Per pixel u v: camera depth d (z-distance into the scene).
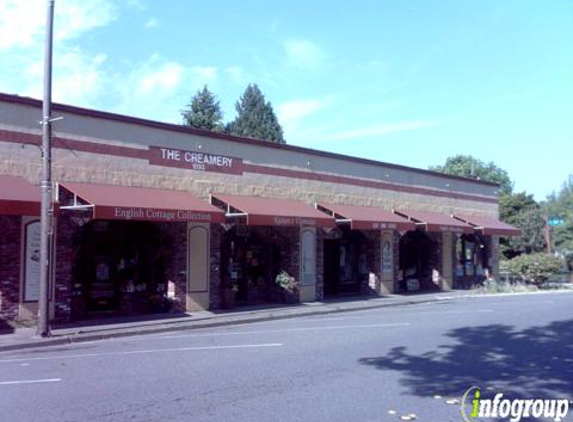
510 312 18.81
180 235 18.81
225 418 6.83
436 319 17.00
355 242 26.84
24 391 8.31
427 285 30.55
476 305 22.08
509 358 10.66
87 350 12.50
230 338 13.87
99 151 16.77
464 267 32.84
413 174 29.38
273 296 22.50
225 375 9.25
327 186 24.34
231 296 19.95
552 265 32.91
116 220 17.77
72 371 9.84
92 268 17.25
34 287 15.19
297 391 8.18
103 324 15.87
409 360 10.48
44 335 13.75
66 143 16.05
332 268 25.59
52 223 15.40
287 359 10.64
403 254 29.72
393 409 7.27
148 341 13.82
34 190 14.64
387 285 27.11
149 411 7.14
